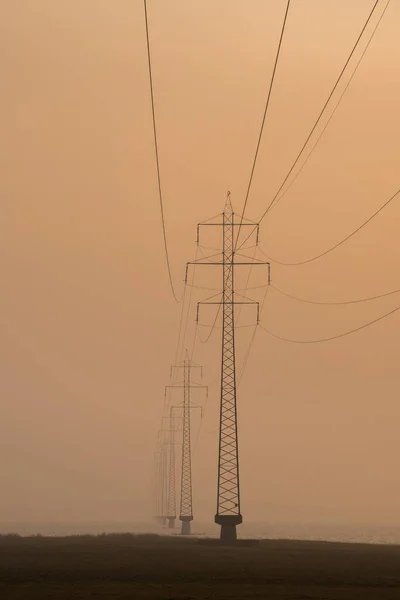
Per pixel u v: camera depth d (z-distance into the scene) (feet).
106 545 395.75
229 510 423.64
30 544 397.39
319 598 198.39
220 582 240.12
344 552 371.76
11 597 195.42
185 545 417.49
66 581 238.89
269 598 197.57
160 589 216.54
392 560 317.63
